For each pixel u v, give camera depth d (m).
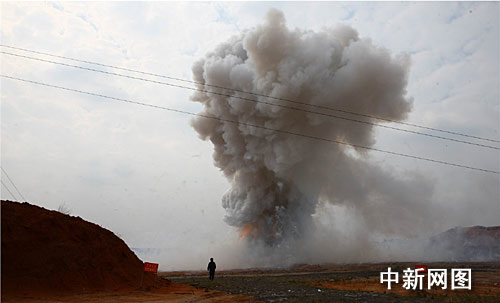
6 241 14.79
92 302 13.15
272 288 21.55
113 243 20.30
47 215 17.70
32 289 13.97
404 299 15.44
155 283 20.86
